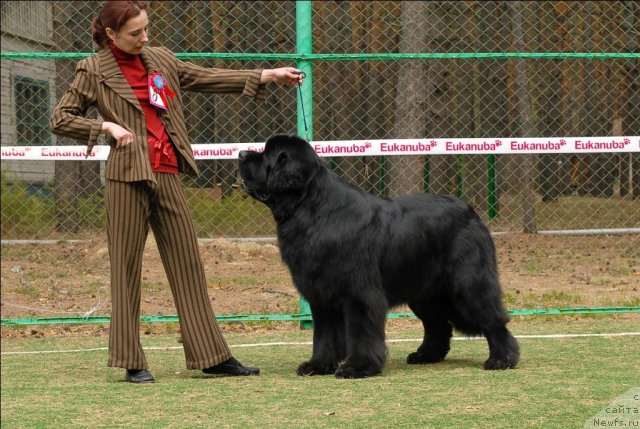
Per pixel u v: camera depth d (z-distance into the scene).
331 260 7.57
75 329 11.35
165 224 7.82
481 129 23.94
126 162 7.54
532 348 9.19
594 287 14.18
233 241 18.00
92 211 19.98
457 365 8.44
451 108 23.77
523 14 24.77
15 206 20.25
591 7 25.28
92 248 17.73
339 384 7.43
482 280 8.06
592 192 23.98
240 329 11.23
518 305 12.48
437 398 6.78
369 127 24.97
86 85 7.60
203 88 8.05
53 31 23.14
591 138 11.00
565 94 25.72
